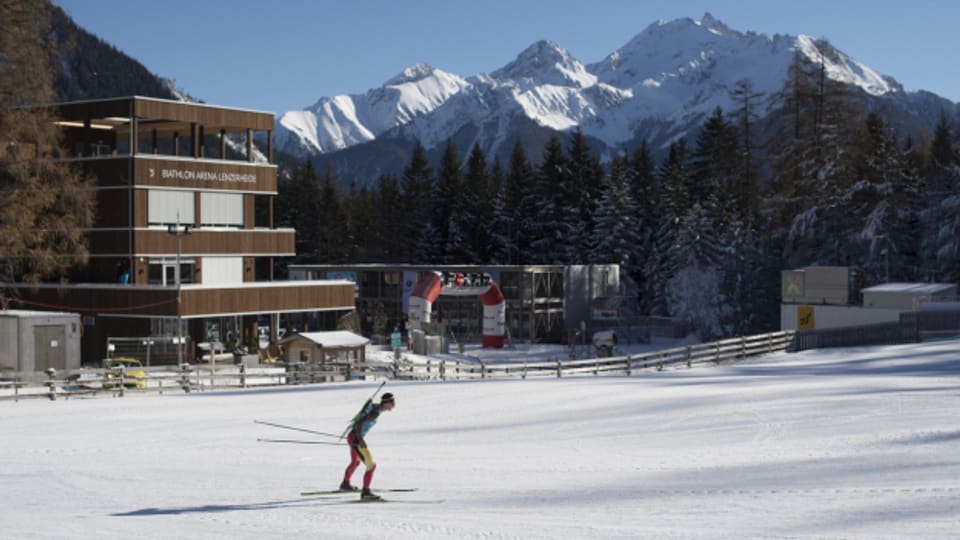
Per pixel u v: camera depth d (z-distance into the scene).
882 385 31.84
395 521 12.33
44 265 47.56
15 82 44.75
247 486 15.98
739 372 43.12
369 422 14.36
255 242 62.28
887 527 10.65
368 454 14.30
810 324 63.53
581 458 18.84
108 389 36.56
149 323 52.88
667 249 96.50
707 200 96.69
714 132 108.94
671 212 97.31
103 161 55.97
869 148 81.38
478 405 30.30
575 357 67.25
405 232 118.88
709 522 11.52
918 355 45.84
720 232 89.69
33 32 45.44
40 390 37.44
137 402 32.91
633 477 16.17
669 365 48.91
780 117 82.25
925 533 10.23
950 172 68.62
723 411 25.92
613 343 68.75
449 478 16.58
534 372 48.28
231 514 13.22
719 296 80.25
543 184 109.50
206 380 43.31
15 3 44.09
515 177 109.69
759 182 94.75
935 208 68.38
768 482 14.79
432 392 34.56
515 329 79.81
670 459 18.25
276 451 20.83
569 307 82.31
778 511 12.05
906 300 59.09
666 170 116.12
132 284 54.38
